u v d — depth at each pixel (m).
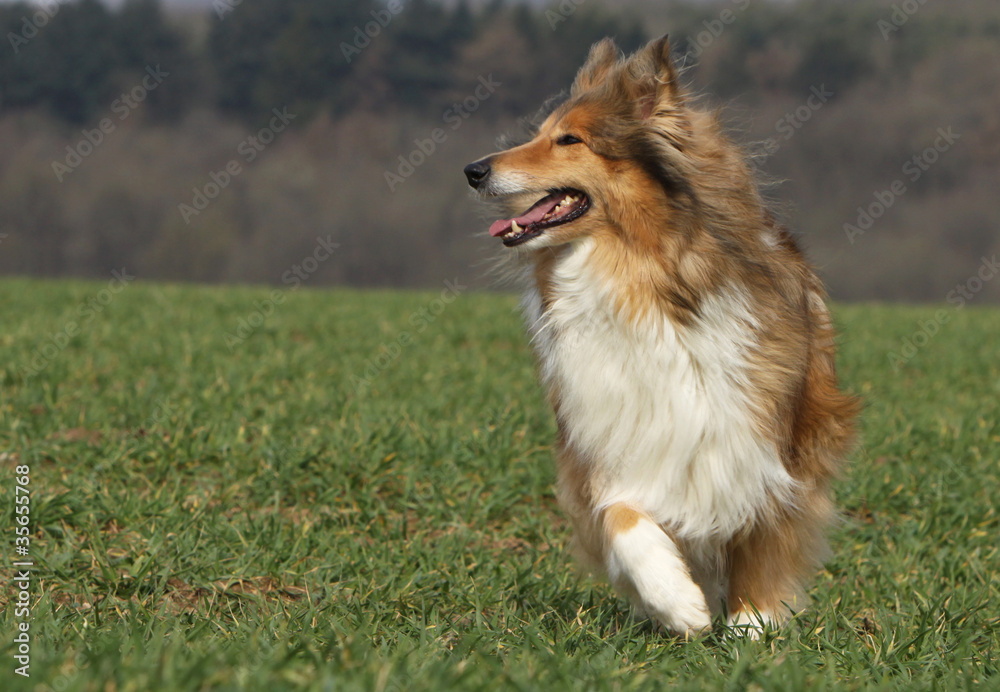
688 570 6.99
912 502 10.29
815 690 5.09
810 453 7.16
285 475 10.07
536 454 11.58
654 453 6.68
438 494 9.95
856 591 7.90
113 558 7.81
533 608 7.32
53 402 12.42
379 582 7.65
